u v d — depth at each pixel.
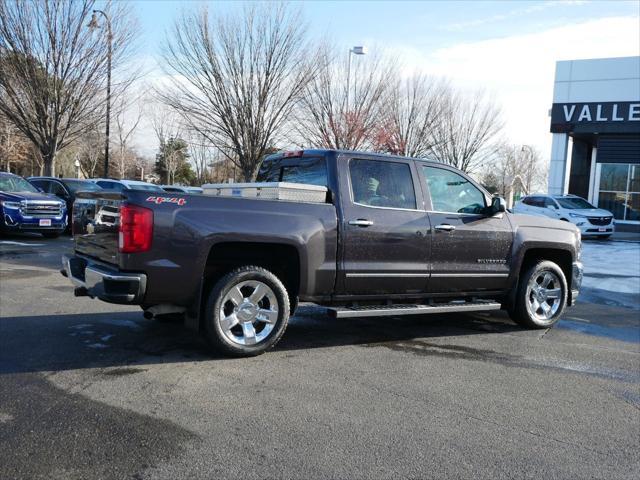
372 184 5.83
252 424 3.79
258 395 4.31
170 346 5.50
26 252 12.25
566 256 7.36
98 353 5.21
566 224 7.32
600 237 22.30
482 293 6.62
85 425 3.68
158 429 3.66
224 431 3.66
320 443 3.55
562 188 27.55
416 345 6.02
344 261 5.56
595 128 26.47
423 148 28.23
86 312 6.80
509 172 53.38
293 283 5.52
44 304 7.16
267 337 5.27
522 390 4.69
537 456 3.51
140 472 3.12
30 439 3.46
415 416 4.04
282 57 20.89
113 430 3.62
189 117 21.64
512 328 7.07
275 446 3.48
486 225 6.48
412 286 6.03
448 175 6.40
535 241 6.85
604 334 6.95
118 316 6.65
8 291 7.89
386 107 24.72
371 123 23.70
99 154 49.03
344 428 3.79
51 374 4.61
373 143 24.44
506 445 3.64
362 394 4.43
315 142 22.83
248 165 21.53
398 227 5.82
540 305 7.04
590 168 30.58
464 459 3.42
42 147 21.84
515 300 6.91
